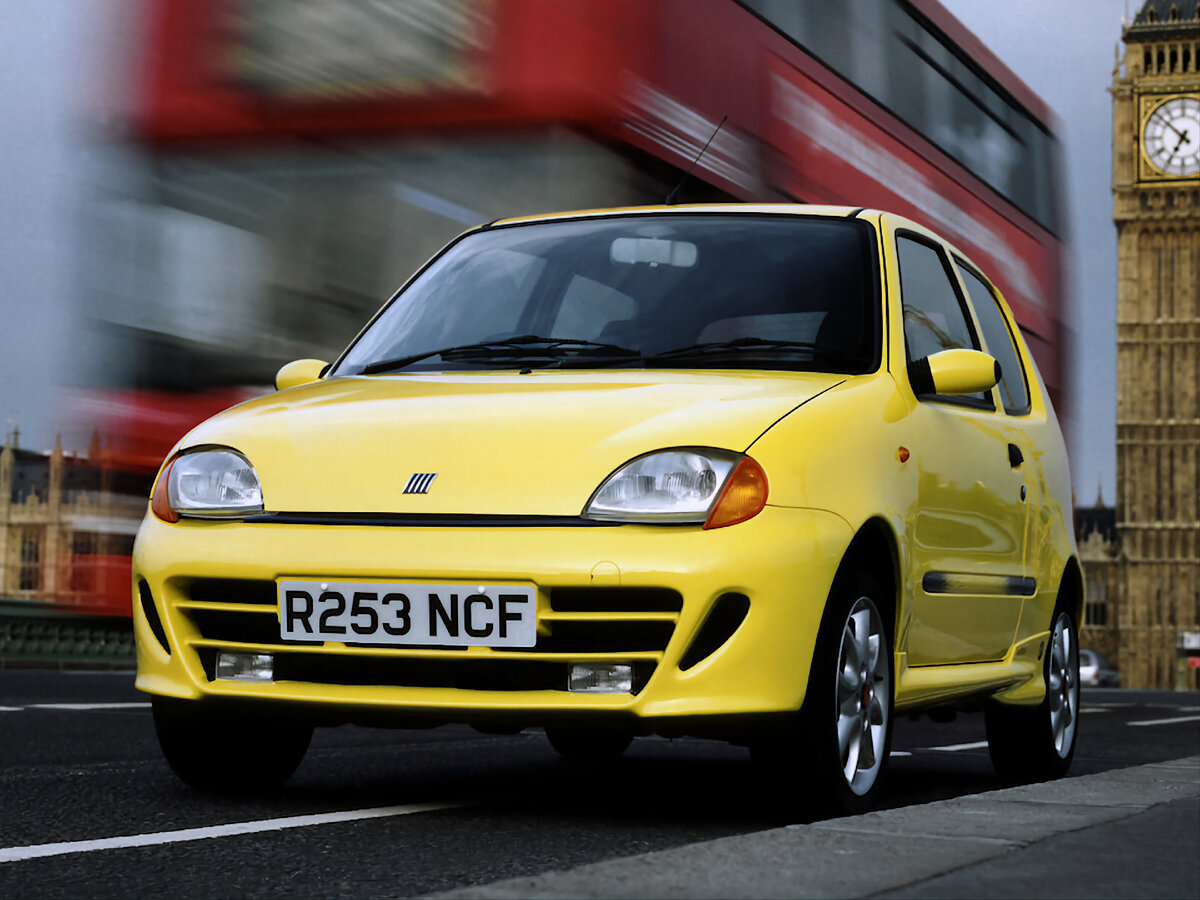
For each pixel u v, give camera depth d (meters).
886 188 10.95
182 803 4.07
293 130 8.50
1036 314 14.04
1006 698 4.92
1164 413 96.56
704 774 5.36
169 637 3.78
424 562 3.50
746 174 9.03
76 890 2.83
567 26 8.05
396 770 5.16
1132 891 2.40
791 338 4.20
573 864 3.13
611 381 3.92
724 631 3.48
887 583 3.95
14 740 6.19
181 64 8.76
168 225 8.73
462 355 4.31
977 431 4.64
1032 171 14.40
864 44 10.88
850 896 2.33
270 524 3.68
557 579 3.44
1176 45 96.25
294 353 8.41
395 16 8.33
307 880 2.93
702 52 8.75
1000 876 2.50
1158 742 8.14
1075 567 5.50
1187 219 95.81
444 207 8.12
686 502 3.48
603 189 7.92
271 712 3.68
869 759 3.87
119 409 8.83
